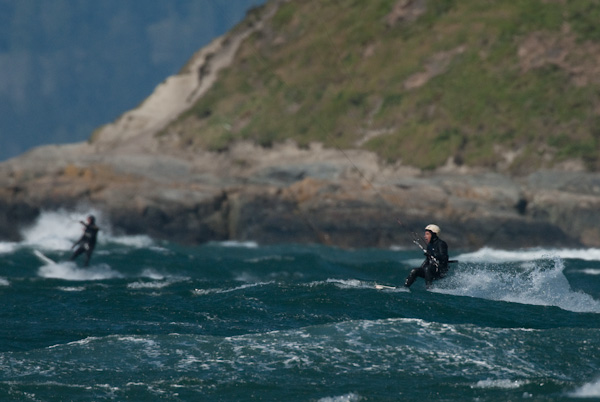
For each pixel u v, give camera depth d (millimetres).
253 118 148500
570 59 142250
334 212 110250
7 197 116125
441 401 24750
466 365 28047
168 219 113750
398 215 107562
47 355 29922
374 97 146500
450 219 106062
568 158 125500
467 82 143125
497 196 110875
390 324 32969
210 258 73812
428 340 30828
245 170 135875
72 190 116812
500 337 31156
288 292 42812
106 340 31859
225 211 116312
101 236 111438
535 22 150875
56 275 63031
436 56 151125
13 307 41219
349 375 27203
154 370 27938
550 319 37375
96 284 49312
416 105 141625
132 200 115062
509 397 24953
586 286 52969
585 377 27016
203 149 143500
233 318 37438
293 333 32062
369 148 135375
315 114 146250
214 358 29219
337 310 38625
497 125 133750
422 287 54812
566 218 110562
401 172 129500
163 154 144750
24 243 89875
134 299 42906
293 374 27328
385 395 25312
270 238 112875
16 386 25969
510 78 141625
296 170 125562
